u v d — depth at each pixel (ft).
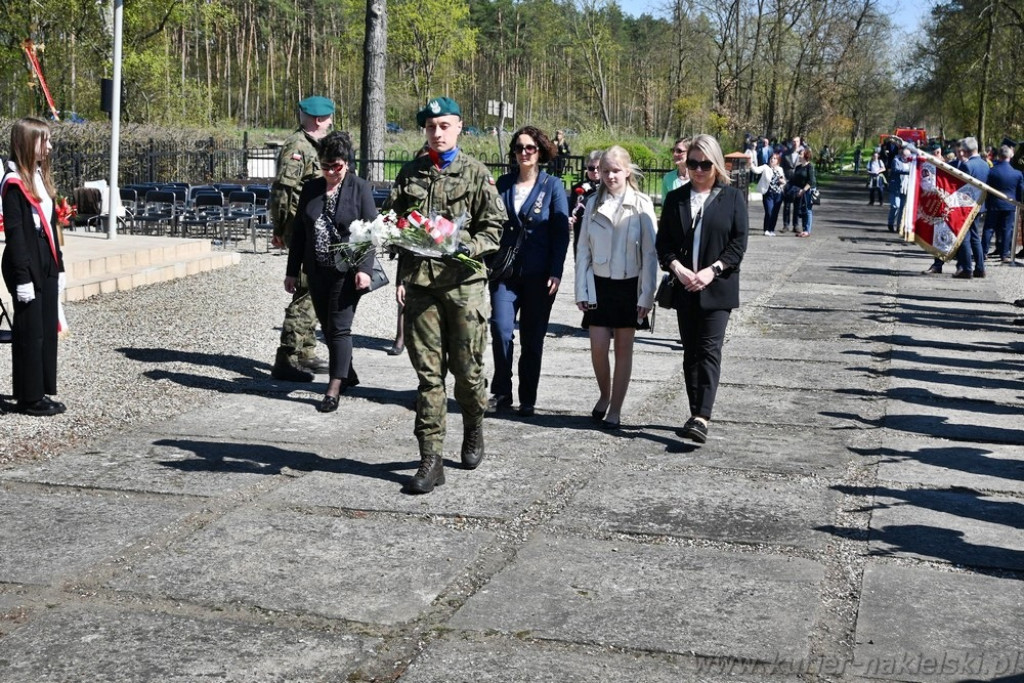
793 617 13.29
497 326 23.53
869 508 17.49
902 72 173.06
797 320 37.55
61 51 107.04
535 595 13.89
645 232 21.94
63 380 25.73
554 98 282.15
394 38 208.03
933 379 27.99
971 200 38.06
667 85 228.84
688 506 17.49
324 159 23.32
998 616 13.41
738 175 78.33
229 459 19.83
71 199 56.29
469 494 17.99
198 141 81.76
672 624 13.07
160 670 11.83
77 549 15.34
